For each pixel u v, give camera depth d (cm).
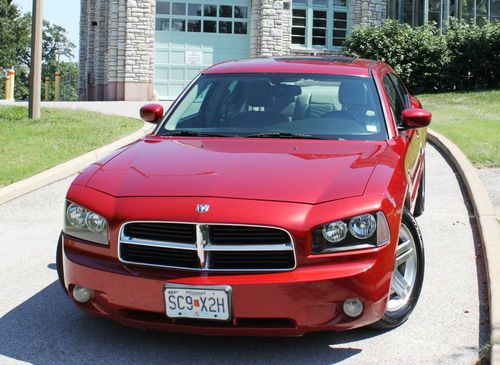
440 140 1115
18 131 1173
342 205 390
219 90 575
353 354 411
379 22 2325
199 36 2253
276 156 456
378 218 392
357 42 2050
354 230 386
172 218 388
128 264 397
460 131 1195
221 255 385
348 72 579
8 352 418
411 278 453
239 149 477
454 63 2014
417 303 489
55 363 403
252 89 568
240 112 547
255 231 384
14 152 1012
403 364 398
